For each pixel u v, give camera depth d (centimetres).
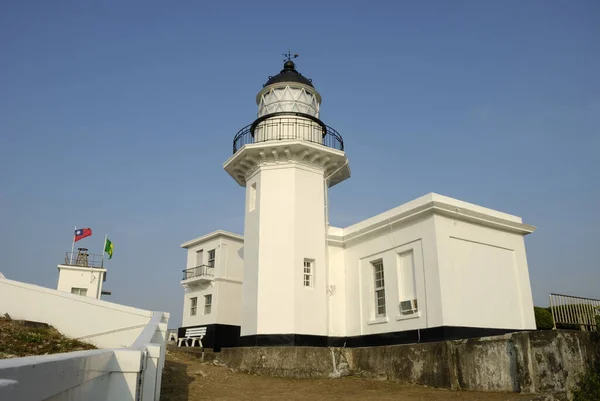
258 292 1725
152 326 840
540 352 1105
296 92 2067
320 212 1880
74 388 289
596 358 1175
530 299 1764
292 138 1950
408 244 1686
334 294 1897
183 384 1184
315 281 1784
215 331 2711
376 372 1505
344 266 1959
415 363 1384
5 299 1591
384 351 1498
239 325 2834
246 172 1998
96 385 360
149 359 609
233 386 1261
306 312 1717
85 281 3834
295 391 1258
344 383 1408
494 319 1633
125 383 414
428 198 1616
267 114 2041
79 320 1544
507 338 1173
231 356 1673
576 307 1508
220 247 2864
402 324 1645
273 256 1761
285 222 1795
